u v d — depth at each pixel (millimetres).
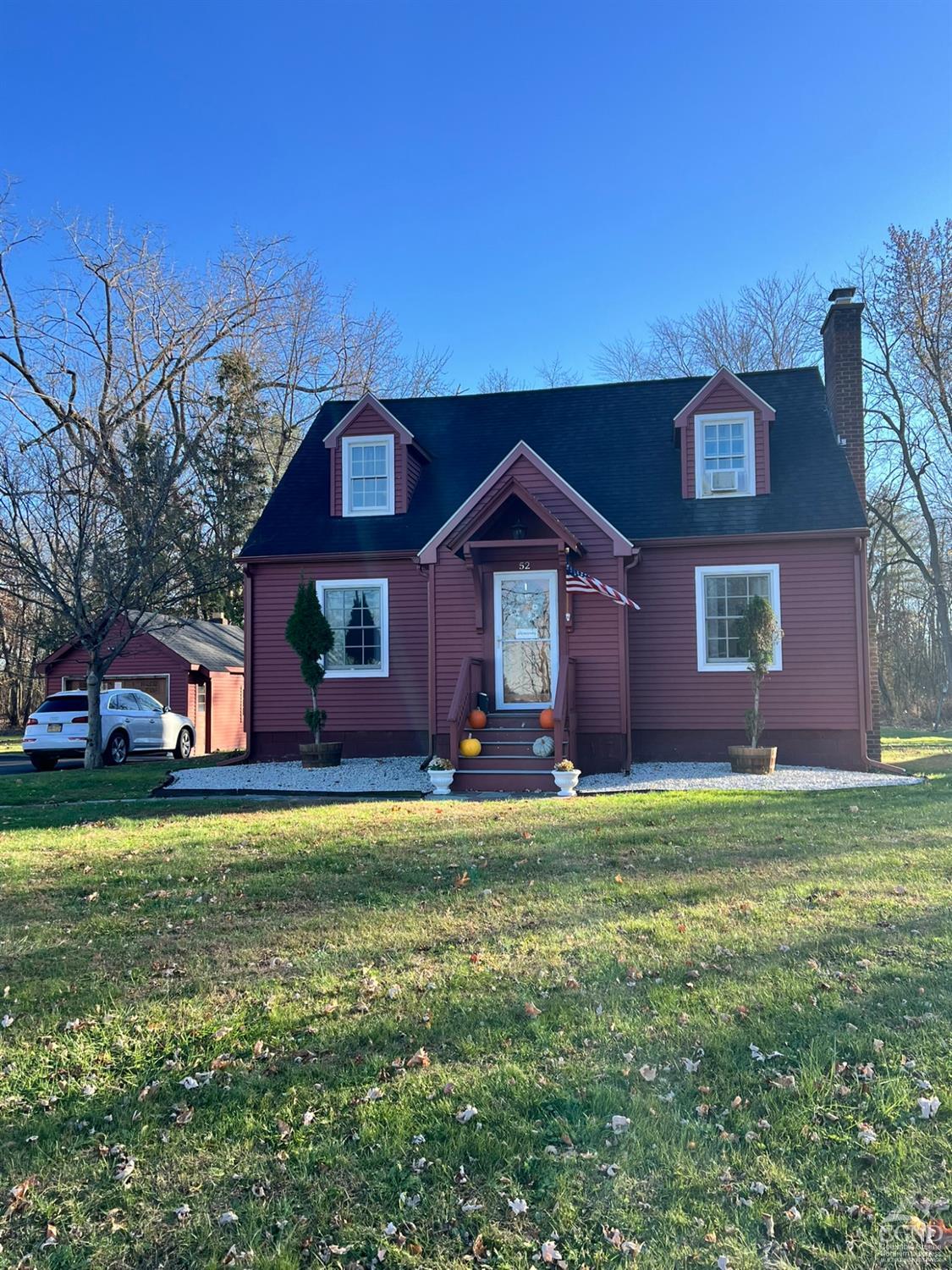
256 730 16656
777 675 14773
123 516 19234
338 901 6137
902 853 7051
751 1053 3697
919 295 25062
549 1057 3711
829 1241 2605
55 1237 2729
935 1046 3680
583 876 6605
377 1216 2775
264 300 32594
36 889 6660
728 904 5734
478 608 14266
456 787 12617
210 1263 2594
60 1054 3912
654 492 15961
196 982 4680
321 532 16812
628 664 14391
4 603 27156
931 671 33188
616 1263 2543
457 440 18281
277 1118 3336
